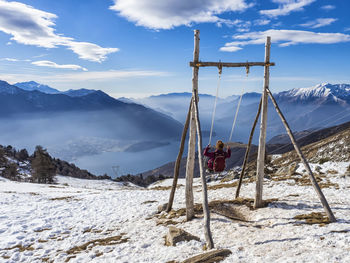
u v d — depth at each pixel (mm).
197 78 9008
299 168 22125
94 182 113625
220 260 5594
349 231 6375
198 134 8055
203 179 7418
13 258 7965
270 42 9469
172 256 6355
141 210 12336
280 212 9062
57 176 114375
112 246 8078
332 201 10375
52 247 8742
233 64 8883
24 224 11719
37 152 86562
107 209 13805
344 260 4699
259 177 10016
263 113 9883
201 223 8820
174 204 12367
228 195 14383
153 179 143250
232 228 8031
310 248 5664
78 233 10031
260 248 6066
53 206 15875
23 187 33438
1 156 103625
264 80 9688
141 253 7086
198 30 8703
